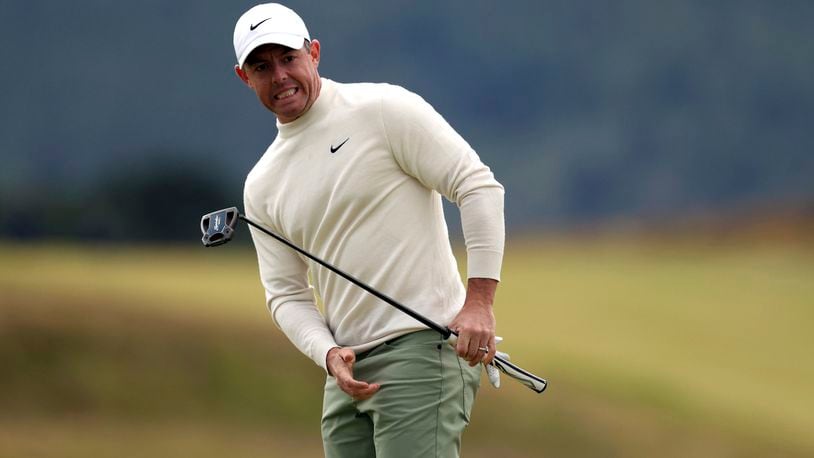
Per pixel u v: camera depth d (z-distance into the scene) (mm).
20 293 61500
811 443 54125
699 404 58938
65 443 47156
